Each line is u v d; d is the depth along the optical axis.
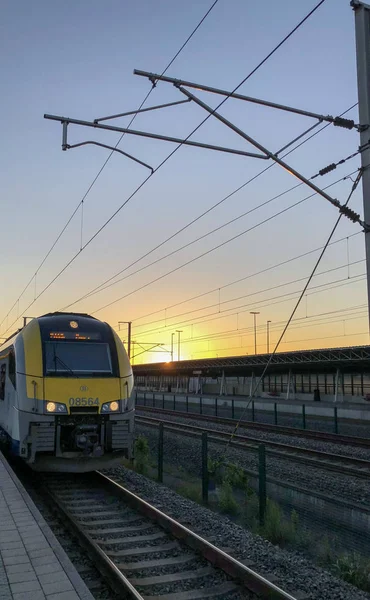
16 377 10.92
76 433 10.48
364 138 8.44
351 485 11.39
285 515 9.70
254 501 10.05
